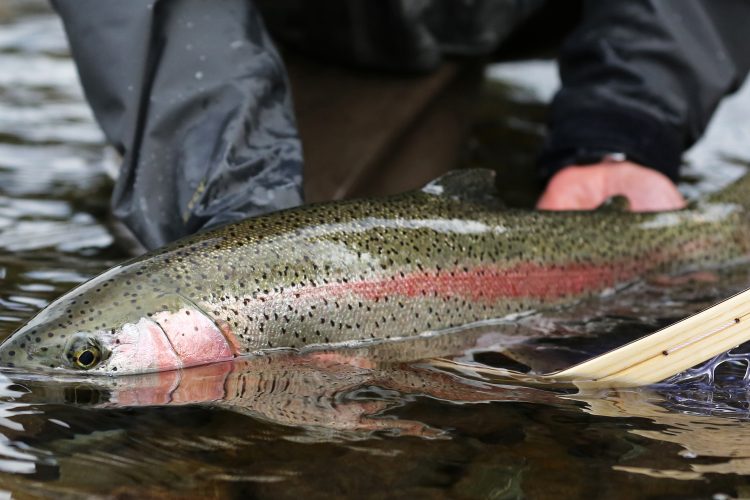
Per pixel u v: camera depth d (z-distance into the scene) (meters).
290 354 1.05
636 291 1.25
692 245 1.30
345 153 1.48
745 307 1.01
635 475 0.87
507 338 1.11
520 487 0.85
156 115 1.11
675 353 1.01
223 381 0.99
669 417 0.95
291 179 1.13
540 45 2.03
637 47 1.46
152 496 0.83
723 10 1.47
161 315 1.01
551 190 1.46
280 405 0.95
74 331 1.00
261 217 1.09
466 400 0.97
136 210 1.10
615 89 1.45
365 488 0.84
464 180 1.19
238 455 0.88
